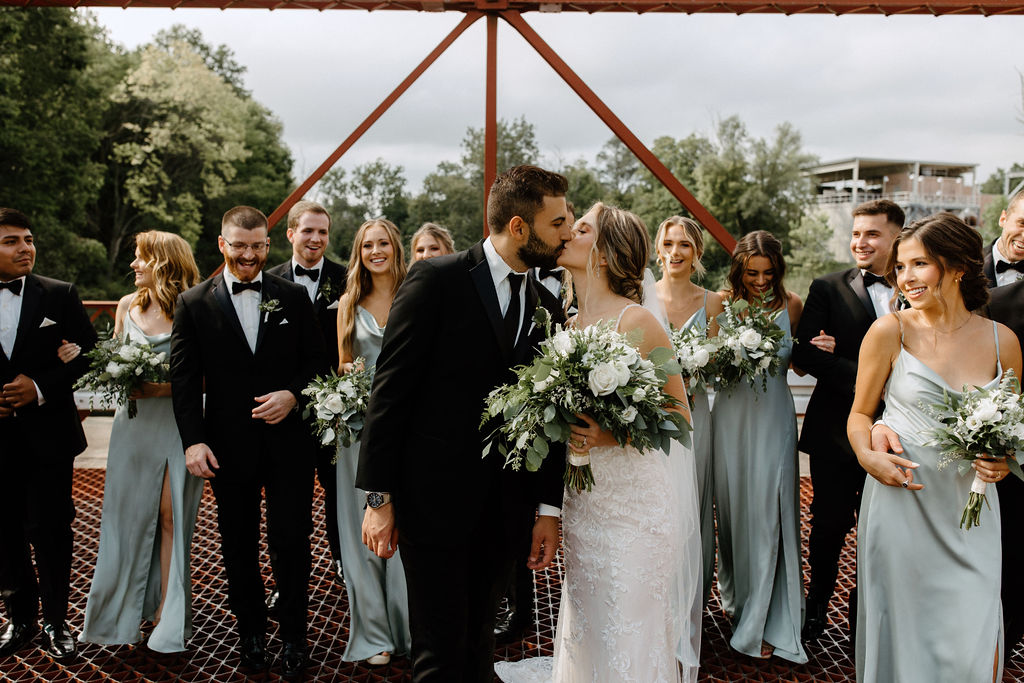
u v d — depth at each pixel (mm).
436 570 2051
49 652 3008
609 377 1888
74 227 29859
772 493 3098
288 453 2912
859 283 3131
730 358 3016
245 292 2949
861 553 2412
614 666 2154
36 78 27734
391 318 2072
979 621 2186
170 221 33375
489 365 2064
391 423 2037
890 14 3650
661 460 2242
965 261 2256
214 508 4949
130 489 3070
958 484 2240
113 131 33594
